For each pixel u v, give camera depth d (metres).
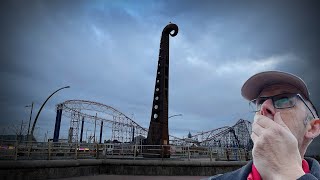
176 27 27.02
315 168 1.25
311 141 1.27
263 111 1.31
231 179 1.50
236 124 42.81
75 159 16.20
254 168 1.28
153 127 23.81
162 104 24.25
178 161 17.89
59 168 14.71
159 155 21.02
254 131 1.22
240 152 21.09
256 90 1.43
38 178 13.37
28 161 12.91
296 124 1.25
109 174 17.83
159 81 25.33
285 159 1.07
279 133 1.10
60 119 40.00
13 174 12.23
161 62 25.91
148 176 16.64
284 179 1.03
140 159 18.91
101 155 20.73
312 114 1.30
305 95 1.31
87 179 14.27
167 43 26.61
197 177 16.20
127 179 14.69
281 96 1.30
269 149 1.10
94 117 53.25
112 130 57.41
